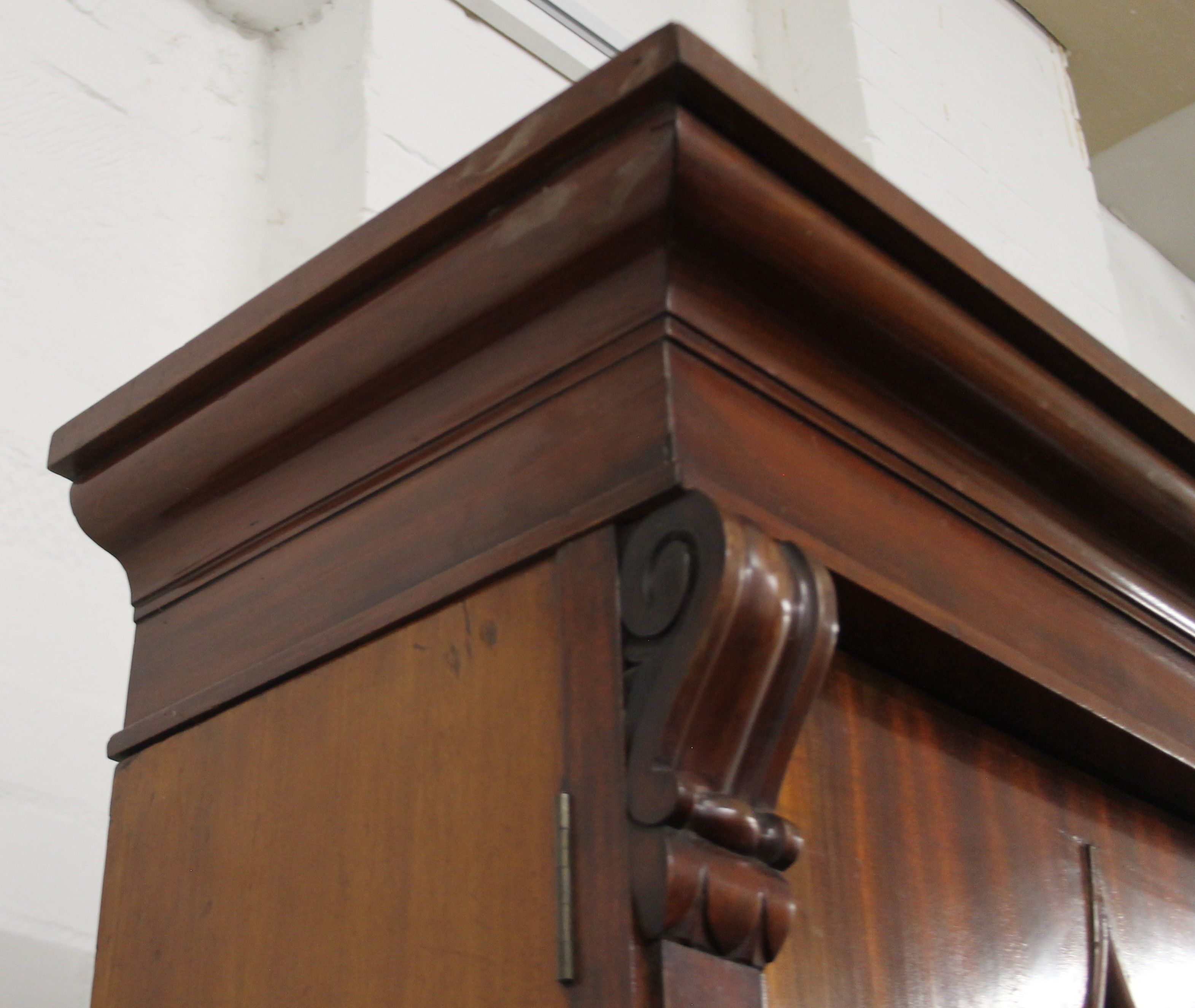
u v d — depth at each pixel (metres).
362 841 0.63
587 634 0.57
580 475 0.59
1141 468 0.77
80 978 1.05
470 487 0.65
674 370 0.58
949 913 0.66
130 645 1.20
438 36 1.62
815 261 0.61
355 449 0.71
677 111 0.56
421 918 0.59
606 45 1.81
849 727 0.66
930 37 2.43
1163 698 0.81
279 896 0.66
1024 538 0.75
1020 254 2.34
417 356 0.67
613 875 0.52
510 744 0.58
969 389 0.69
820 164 0.59
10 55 1.34
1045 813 0.76
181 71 1.49
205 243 1.42
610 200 0.58
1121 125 3.15
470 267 0.64
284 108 1.55
